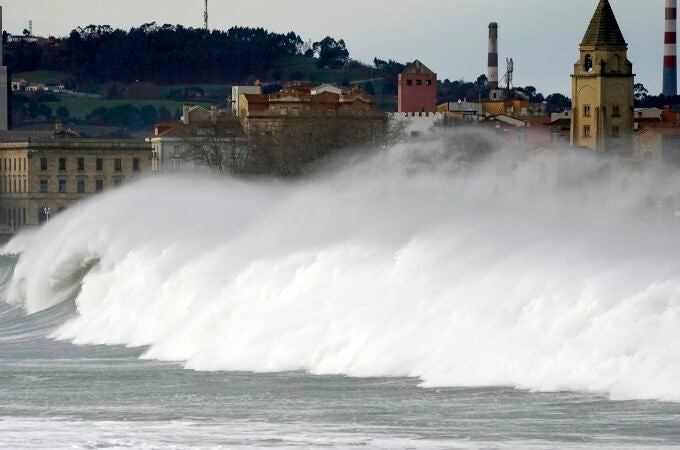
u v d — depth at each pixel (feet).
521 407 599.16
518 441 544.62
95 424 596.29
